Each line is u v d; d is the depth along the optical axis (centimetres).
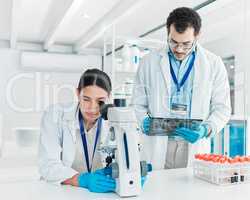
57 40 367
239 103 224
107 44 277
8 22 306
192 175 116
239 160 106
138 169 89
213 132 142
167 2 222
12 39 308
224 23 230
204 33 228
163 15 240
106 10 266
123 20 255
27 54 328
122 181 86
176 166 154
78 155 120
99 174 94
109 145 100
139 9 230
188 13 131
